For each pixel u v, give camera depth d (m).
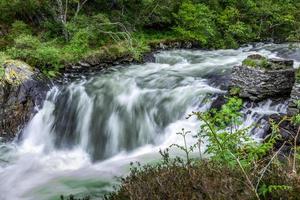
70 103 10.95
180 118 9.93
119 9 16.69
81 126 10.62
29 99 10.67
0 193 7.95
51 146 10.22
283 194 2.46
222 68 12.77
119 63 13.77
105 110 10.63
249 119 8.59
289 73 8.84
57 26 14.38
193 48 17.34
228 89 9.85
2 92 10.61
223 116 4.04
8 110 10.45
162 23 17.36
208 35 18.11
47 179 8.41
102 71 12.88
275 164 2.97
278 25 22.17
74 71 12.48
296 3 24.27
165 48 16.27
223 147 3.47
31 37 12.72
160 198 2.77
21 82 10.78
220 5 22.02
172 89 10.88
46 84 11.29
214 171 2.94
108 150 9.95
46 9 14.71
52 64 12.03
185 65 13.70
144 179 3.22
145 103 10.59
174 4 18.25
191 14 17.86
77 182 8.14
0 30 13.89
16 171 8.90
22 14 14.85
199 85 10.91
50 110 10.75
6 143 10.11
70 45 13.38
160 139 9.70
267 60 9.06
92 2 16.45
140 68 13.31
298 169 2.89
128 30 15.98
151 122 10.22
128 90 11.16
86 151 10.09
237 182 2.69
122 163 8.97
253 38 20.92
